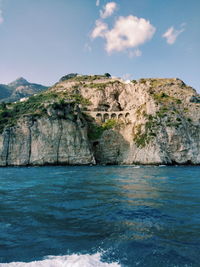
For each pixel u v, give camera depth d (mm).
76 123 106812
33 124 101875
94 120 132625
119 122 128125
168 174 51625
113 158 114312
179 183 34562
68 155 101562
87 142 107562
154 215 16188
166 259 9328
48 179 41750
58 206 19375
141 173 54812
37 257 9500
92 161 104750
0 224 14398
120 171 61906
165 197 23094
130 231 12867
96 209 18188
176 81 142375
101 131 124062
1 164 96500
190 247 10539
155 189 28547
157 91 130125
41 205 19828
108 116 137750
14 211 17703
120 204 19875
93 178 43000
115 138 120312
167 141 100500
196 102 119125
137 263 8938
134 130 116875
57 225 14148
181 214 16391
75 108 111375
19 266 8656
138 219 15258
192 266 8742
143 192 26312
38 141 100312
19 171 65250
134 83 146000
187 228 13297
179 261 9156
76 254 9773
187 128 103625
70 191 27391
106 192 26484
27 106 119062
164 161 96875
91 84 177625
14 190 28781
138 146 107062
